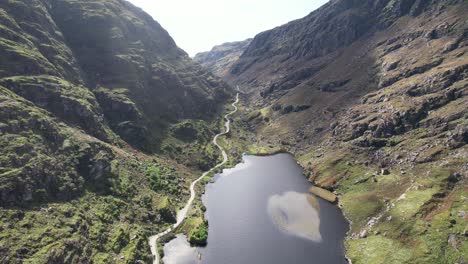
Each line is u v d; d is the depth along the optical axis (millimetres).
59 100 153625
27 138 116312
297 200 150500
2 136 110625
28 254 85625
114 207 121375
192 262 107500
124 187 135250
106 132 169750
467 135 136250
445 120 153250
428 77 184125
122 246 106188
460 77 171250
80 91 174250
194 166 189625
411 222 109750
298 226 129125
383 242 108875
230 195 158125
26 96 143250
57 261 87625
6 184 98125
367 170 156125
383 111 184750
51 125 129500
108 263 96750
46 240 91375
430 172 129000
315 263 106812
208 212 141125
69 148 129125
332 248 114625
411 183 130000
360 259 105938
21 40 169125
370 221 122188
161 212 132000
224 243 118000
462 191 114375
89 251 97375
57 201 108812
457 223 102812
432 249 98125
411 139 157250
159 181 152625
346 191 150375
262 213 140125
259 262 107625
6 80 140625
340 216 135250
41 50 179000
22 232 90812
